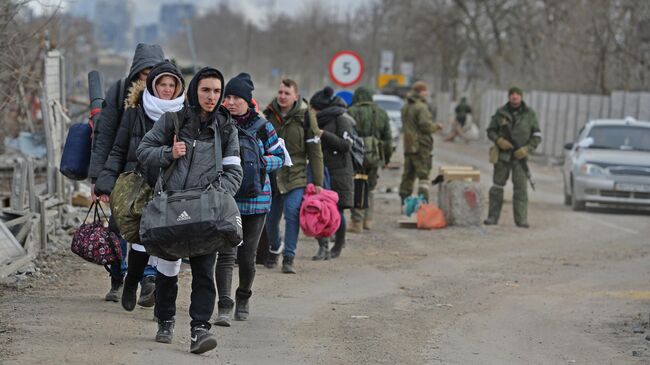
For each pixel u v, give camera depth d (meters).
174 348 18.88
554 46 99.44
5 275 24.67
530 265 33.06
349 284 28.03
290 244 28.92
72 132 22.22
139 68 21.03
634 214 49.78
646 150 51.53
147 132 19.66
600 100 83.75
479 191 41.84
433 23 143.00
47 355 17.86
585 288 29.11
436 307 25.39
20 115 51.19
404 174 43.22
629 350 21.34
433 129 42.34
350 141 30.98
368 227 40.12
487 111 122.50
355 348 20.23
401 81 89.44
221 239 17.11
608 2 86.62
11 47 35.34
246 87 21.62
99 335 19.58
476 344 21.34
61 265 27.69
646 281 30.55
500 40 134.25
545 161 88.25
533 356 20.47
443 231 40.56
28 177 29.19
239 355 18.91
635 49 85.00
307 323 22.50
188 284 26.11
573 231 42.53
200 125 17.86
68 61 73.56
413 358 19.62
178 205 17.00
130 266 21.69
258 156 21.19
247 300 22.28
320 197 28.70
